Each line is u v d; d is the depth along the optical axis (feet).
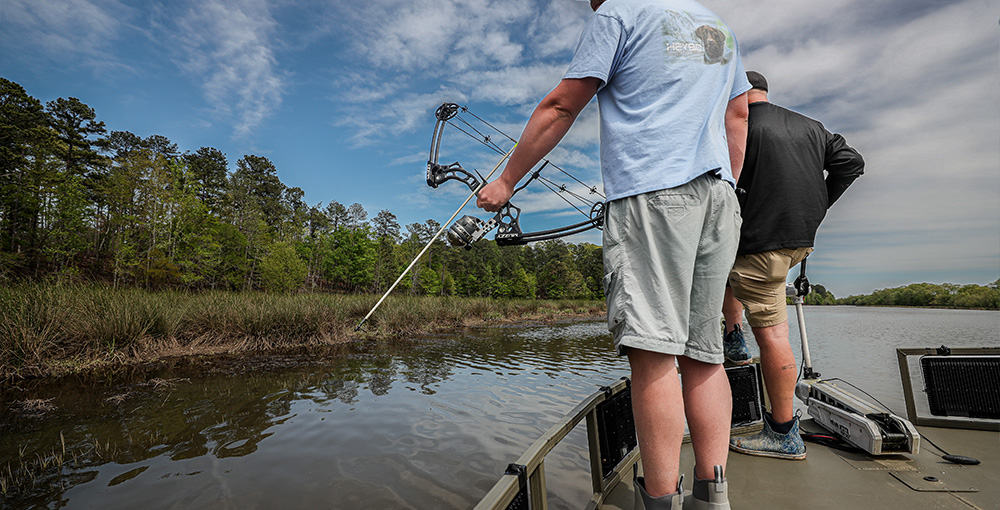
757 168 4.90
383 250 182.39
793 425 5.09
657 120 2.99
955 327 76.02
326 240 184.44
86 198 79.05
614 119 3.21
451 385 21.03
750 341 31.89
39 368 20.88
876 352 38.09
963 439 5.86
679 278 2.85
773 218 4.82
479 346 36.52
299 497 9.49
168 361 25.03
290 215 230.89
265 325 31.83
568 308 107.14
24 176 84.33
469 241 5.14
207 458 11.65
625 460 4.78
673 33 3.09
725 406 3.21
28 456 11.68
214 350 28.45
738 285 5.21
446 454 12.05
